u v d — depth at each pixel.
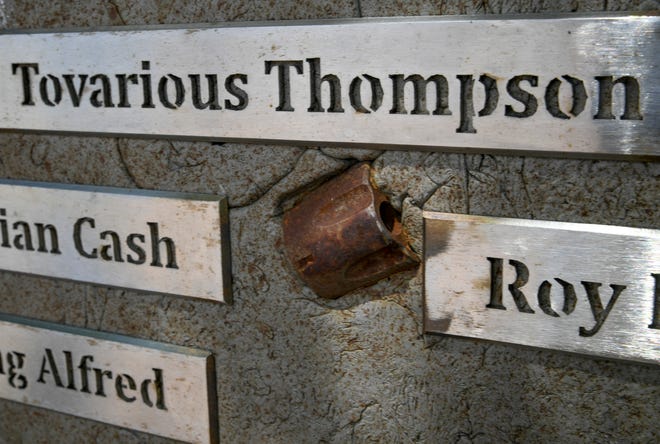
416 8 0.47
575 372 0.47
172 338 0.54
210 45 0.50
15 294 0.58
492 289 0.47
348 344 0.51
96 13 0.52
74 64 0.53
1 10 0.54
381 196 0.49
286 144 0.50
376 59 0.47
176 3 0.51
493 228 0.47
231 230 0.52
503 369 0.48
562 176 0.46
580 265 0.46
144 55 0.51
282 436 0.53
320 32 0.48
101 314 0.56
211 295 0.52
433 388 0.50
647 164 0.45
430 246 0.48
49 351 0.57
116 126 0.52
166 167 0.53
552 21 0.45
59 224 0.55
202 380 0.54
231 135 0.50
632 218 0.45
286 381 0.52
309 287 0.51
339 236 0.48
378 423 0.51
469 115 0.46
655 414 0.46
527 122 0.46
